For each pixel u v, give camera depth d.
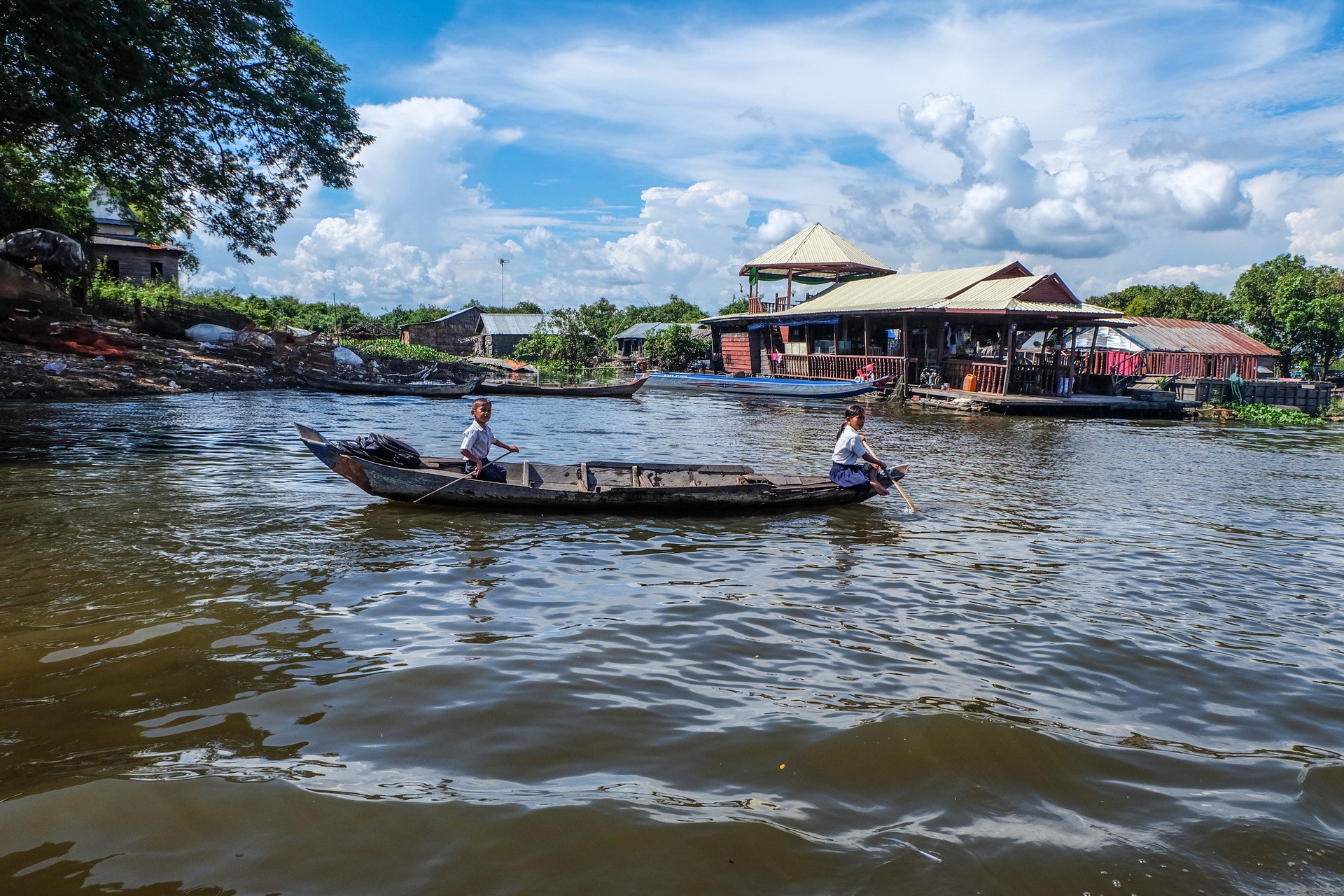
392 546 7.19
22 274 23.45
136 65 16.59
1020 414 26.31
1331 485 13.30
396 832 2.99
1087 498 11.10
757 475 10.29
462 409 23.02
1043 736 3.95
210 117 21.23
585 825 3.06
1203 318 50.59
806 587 6.45
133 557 6.50
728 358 44.53
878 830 3.12
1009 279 31.69
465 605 5.69
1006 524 9.20
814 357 36.09
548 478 10.05
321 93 23.50
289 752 3.56
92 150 19.86
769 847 2.98
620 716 4.02
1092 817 3.29
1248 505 11.02
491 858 2.85
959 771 3.59
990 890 2.78
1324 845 3.13
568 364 58.62
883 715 4.09
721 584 6.44
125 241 38.03
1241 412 28.97
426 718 3.94
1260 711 4.41
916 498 10.78
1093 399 27.59
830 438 17.78
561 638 5.11
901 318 32.84
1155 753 3.87
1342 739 4.11
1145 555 7.91
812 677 4.63
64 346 22.64
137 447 12.38
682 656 4.88
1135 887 2.84
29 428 14.13
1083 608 6.14
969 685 4.60
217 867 2.76
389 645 4.88
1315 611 6.29
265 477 10.26
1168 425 25.16
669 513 9.07
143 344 25.00
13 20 14.69
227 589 5.82
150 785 3.22
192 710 3.93
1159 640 5.48
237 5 20.28
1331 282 45.66
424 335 68.88
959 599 6.23
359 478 8.62
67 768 3.35
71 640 4.77
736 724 3.97
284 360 29.47
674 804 3.25
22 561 6.34
